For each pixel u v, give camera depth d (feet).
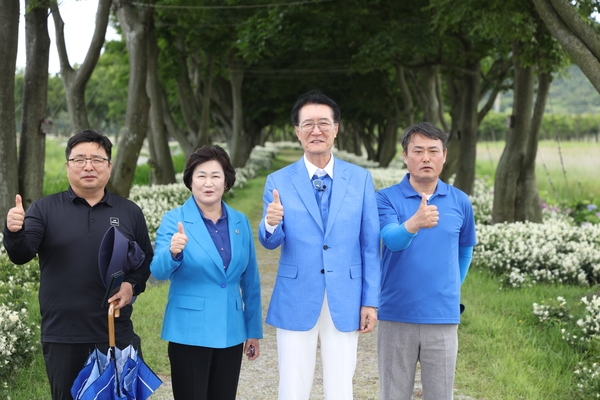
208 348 11.54
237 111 85.20
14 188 28.89
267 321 11.86
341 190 11.69
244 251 11.93
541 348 18.53
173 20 59.77
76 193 11.28
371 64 48.34
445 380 11.74
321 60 84.99
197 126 76.64
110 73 145.69
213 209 11.91
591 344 17.29
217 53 63.77
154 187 50.19
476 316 21.57
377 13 45.91
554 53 32.58
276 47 61.82
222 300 11.60
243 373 17.84
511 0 27.89
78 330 10.96
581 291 24.90
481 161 109.40
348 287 11.51
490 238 31.27
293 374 11.68
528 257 28.32
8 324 16.39
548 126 120.67
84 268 10.99
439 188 12.02
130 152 40.60
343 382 11.71
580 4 26.32
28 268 24.54
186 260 11.46
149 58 57.11
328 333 11.67
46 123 30.37
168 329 11.59
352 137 172.04
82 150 11.05
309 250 11.50
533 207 38.34
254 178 91.81
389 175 71.10
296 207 11.59
